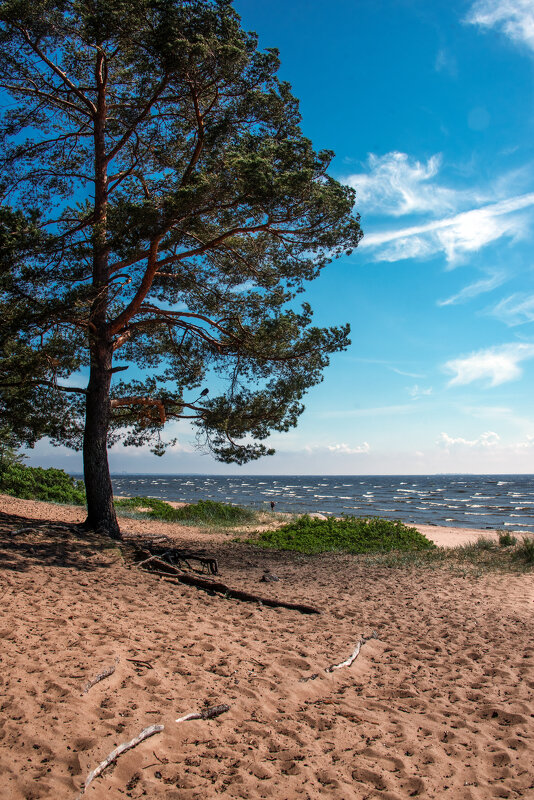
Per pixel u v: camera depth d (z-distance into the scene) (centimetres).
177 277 1372
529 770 351
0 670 407
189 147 1248
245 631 631
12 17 1094
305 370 1354
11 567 811
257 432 1477
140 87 1153
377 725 409
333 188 1111
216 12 1006
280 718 402
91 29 1039
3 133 1244
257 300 1382
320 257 1237
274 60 1053
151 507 2738
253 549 1516
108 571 907
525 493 9550
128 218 1066
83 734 329
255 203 1038
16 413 1203
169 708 385
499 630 715
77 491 2486
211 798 294
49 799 270
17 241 1017
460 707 454
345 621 733
